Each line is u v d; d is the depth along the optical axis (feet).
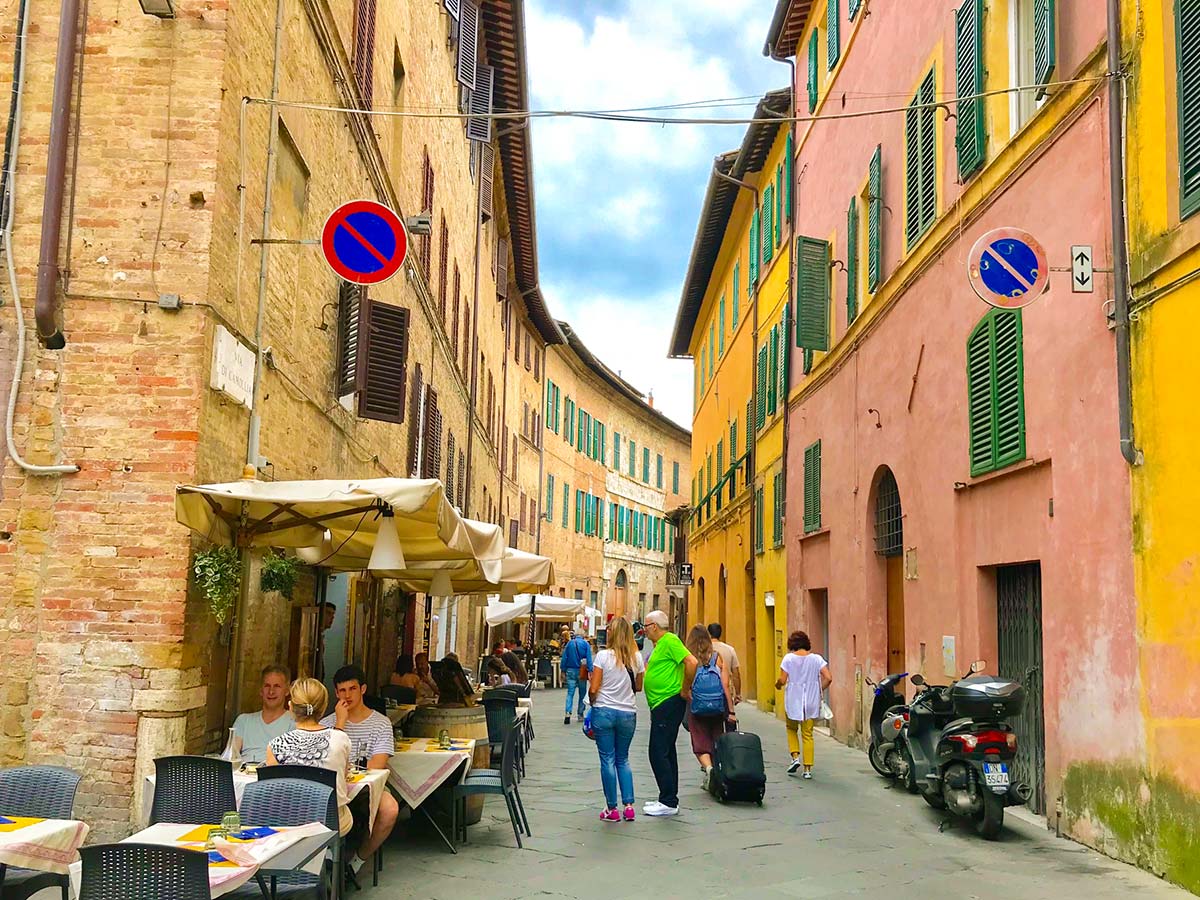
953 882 24.85
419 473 57.06
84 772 23.90
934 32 42.47
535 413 137.69
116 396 24.89
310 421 35.68
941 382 40.14
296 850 17.54
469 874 25.23
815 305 59.72
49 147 25.29
